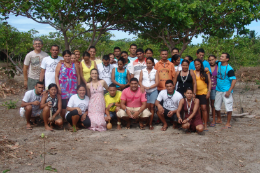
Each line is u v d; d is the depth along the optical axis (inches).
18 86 500.4
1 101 376.5
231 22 437.1
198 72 234.2
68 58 236.5
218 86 237.0
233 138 199.5
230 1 435.2
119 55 288.0
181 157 160.6
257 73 649.0
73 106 230.2
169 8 353.1
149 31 472.4
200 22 455.5
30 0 327.6
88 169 142.1
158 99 231.0
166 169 142.9
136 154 165.8
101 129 225.9
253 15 432.1
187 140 195.3
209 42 589.0
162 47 657.6
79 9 353.4
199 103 231.6
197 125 213.0
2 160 152.9
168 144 185.6
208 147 179.2
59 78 236.1
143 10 366.6
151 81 239.5
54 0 292.4
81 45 850.1
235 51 645.3
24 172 136.9
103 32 403.5
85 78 249.6
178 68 261.1
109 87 237.5
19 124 244.8
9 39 568.7
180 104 217.8
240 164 151.0
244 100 386.0
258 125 241.8
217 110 243.3
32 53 249.6
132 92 230.2
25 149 172.9
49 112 223.3
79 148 176.9
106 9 367.9
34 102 224.7
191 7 388.2
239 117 277.1
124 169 142.5
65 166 145.9
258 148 177.0
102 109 234.5
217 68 239.8
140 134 214.8
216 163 152.3
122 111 229.0
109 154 165.6
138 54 252.1
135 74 255.0
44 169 140.8
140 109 224.8
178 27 387.9
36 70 250.5
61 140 194.9
